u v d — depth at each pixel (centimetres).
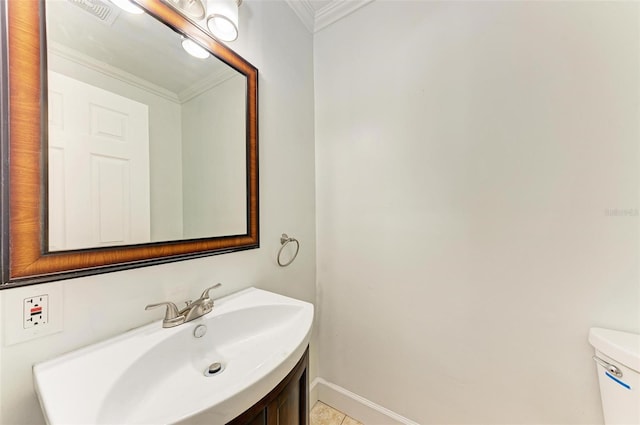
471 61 105
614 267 81
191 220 88
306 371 75
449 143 110
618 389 74
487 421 103
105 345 62
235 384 50
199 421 42
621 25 80
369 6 131
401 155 122
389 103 125
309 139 148
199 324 74
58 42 59
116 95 71
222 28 88
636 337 77
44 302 55
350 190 139
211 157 95
